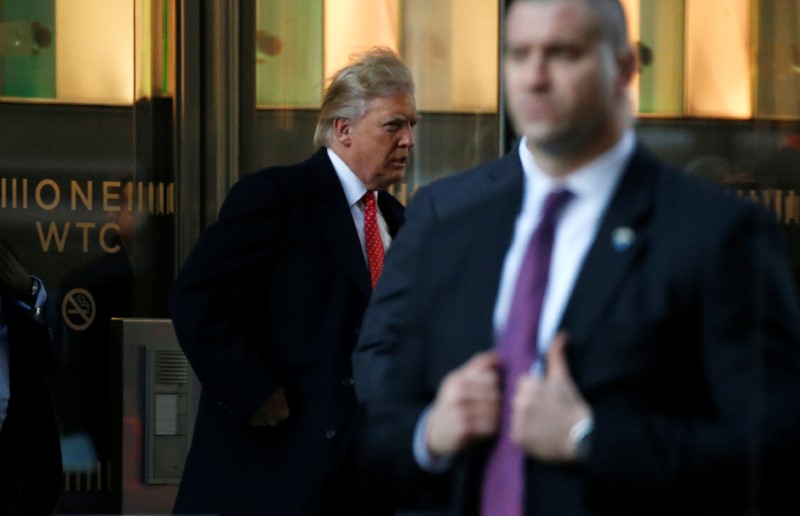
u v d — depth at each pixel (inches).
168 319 762.8
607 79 265.7
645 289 256.8
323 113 566.3
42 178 776.9
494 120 750.5
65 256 775.7
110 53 781.3
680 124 701.9
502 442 261.4
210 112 772.6
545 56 265.3
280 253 546.3
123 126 780.6
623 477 246.8
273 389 529.0
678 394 257.4
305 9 766.5
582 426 250.4
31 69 784.9
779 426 247.3
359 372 382.3
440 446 264.5
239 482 539.5
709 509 252.2
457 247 280.7
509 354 263.3
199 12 773.3
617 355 254.1
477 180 357.4
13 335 617.6
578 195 266.8
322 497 529.3
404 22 757.3
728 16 701.9
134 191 776.9
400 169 561.9
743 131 698.2
